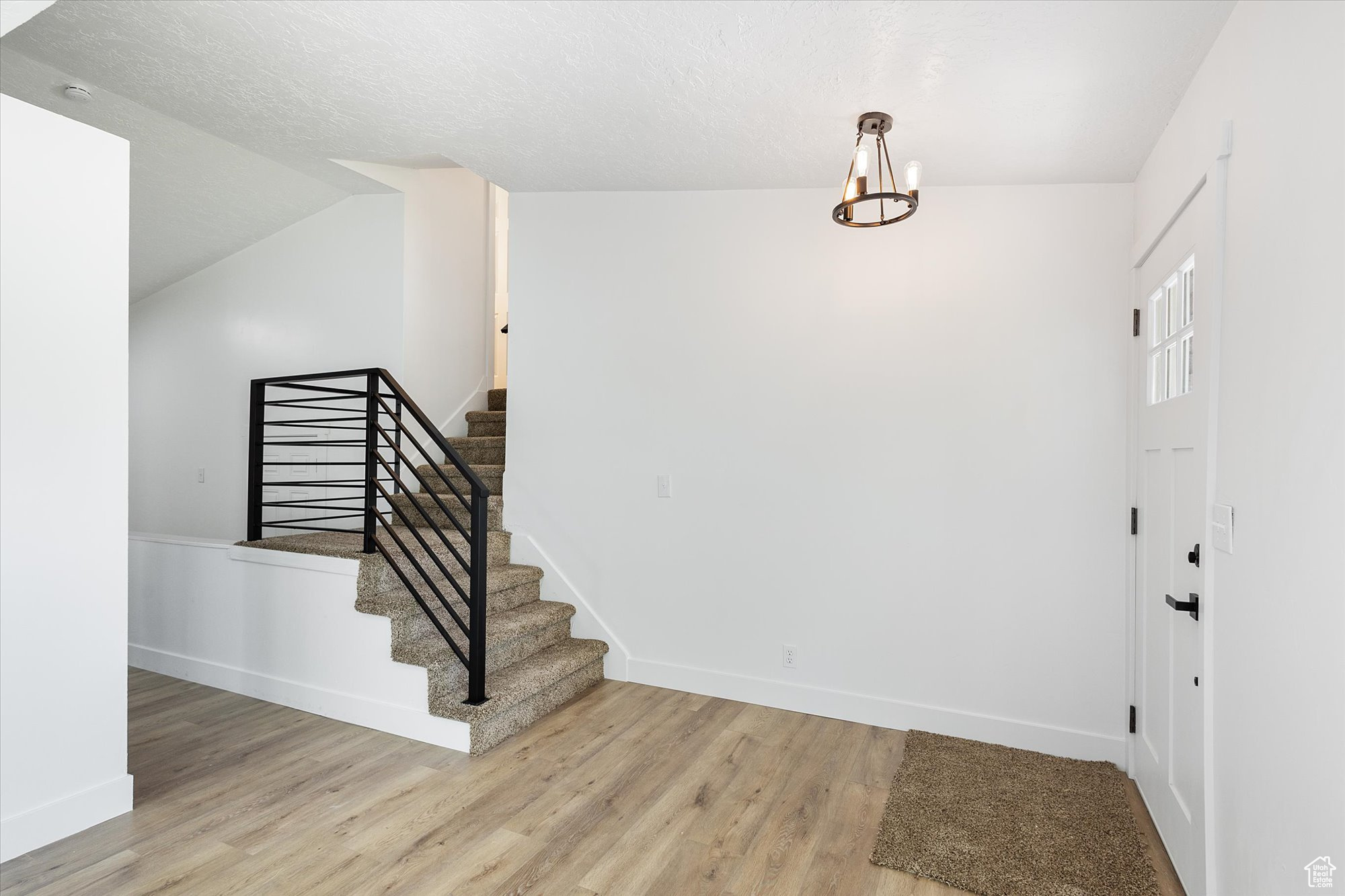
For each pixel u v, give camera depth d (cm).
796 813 237
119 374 228
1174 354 226
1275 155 143
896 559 310
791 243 330
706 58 219
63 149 214
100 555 224
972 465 298
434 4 199
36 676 210
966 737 298
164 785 250
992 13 183
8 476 203
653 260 355
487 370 519
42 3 174
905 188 306
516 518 387
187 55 247
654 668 357
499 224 576
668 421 353
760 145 282
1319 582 123
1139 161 259
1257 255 152
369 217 443
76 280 217
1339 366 117
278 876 199
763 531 334
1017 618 291
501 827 226
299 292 468
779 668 331
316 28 220
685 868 206
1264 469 147
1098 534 280
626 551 362
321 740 289
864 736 300
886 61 211
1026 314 291
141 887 192
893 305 311
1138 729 263
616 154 305
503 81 243
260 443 351
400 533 381
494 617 342
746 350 338
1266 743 144
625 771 265
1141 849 215
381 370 312
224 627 345
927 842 217
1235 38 168
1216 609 175
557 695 328
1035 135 247
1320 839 121
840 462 320
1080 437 283
